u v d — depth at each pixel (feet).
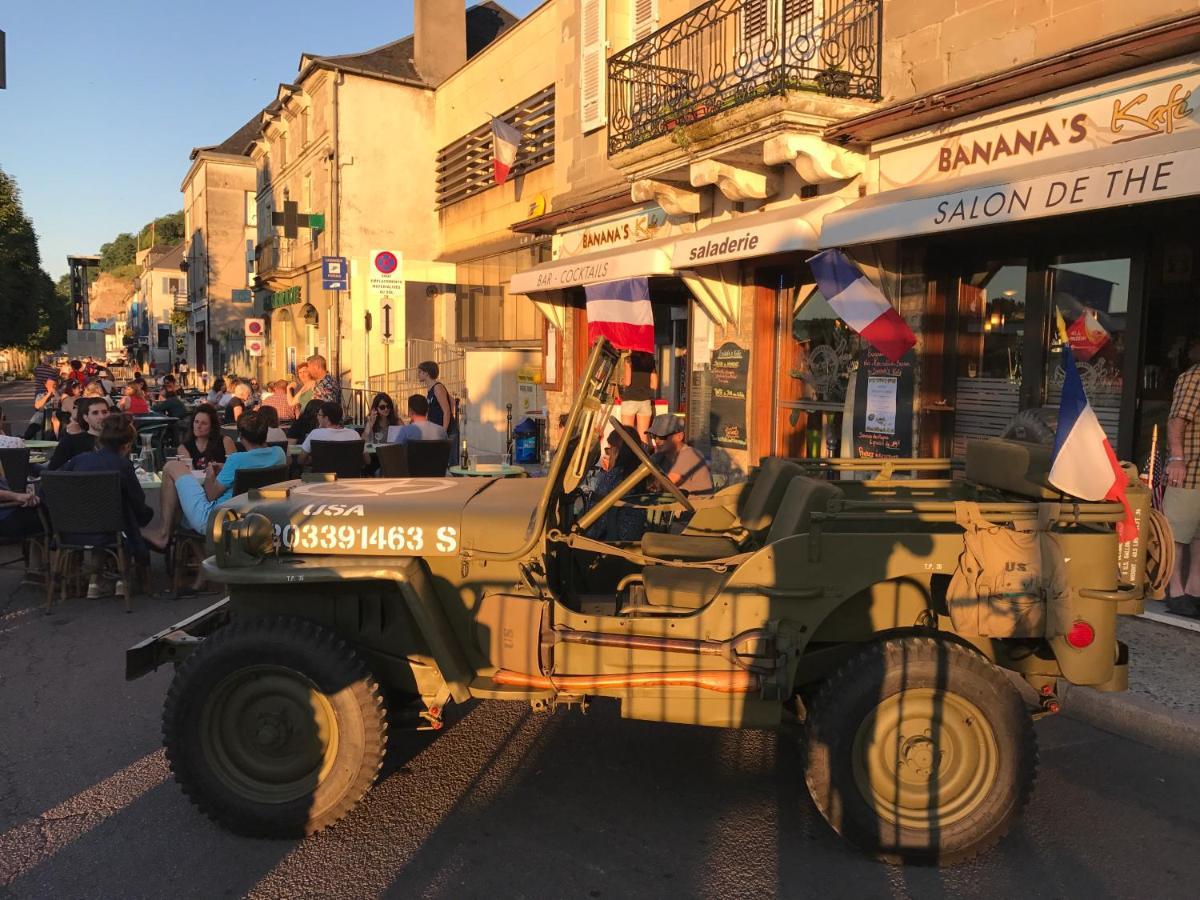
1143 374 22.00
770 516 15.05
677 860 11.34
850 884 10.82
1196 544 19.58
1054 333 23.98
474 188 66.90
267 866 11.18
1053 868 11.22
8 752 14.52
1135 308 21.86
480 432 56.39
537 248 57.36
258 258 112.88
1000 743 11.12
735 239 28.86
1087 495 11.47
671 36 37.17
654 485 18.70
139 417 48.73
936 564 11.33
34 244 131.13
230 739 11.95
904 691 11.10
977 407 26.18
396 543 12.66
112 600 24.03
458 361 63.67
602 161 42.63
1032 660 12.27
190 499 23.48
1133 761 14.26
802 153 27.17
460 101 69.21
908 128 25.59
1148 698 15.44
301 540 12.78
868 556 11.42
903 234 22.59
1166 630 19.26
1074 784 13.50
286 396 51.55
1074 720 15.89
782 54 26.81
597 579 15.01
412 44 80.43
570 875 10.97
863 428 28.48
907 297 26.89
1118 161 18.03
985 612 11.08
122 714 16.11
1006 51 23.76
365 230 75.00
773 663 11.44
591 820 12.36
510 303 61.87
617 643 11.86
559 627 12.05
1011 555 11.16
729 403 35.35
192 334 173.99
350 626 12.86
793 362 33.78
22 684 17.62
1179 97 19.25
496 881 10.83
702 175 30.81
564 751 14.66
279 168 98.94
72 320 276.41
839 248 25.90
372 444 35.83
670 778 13.71
